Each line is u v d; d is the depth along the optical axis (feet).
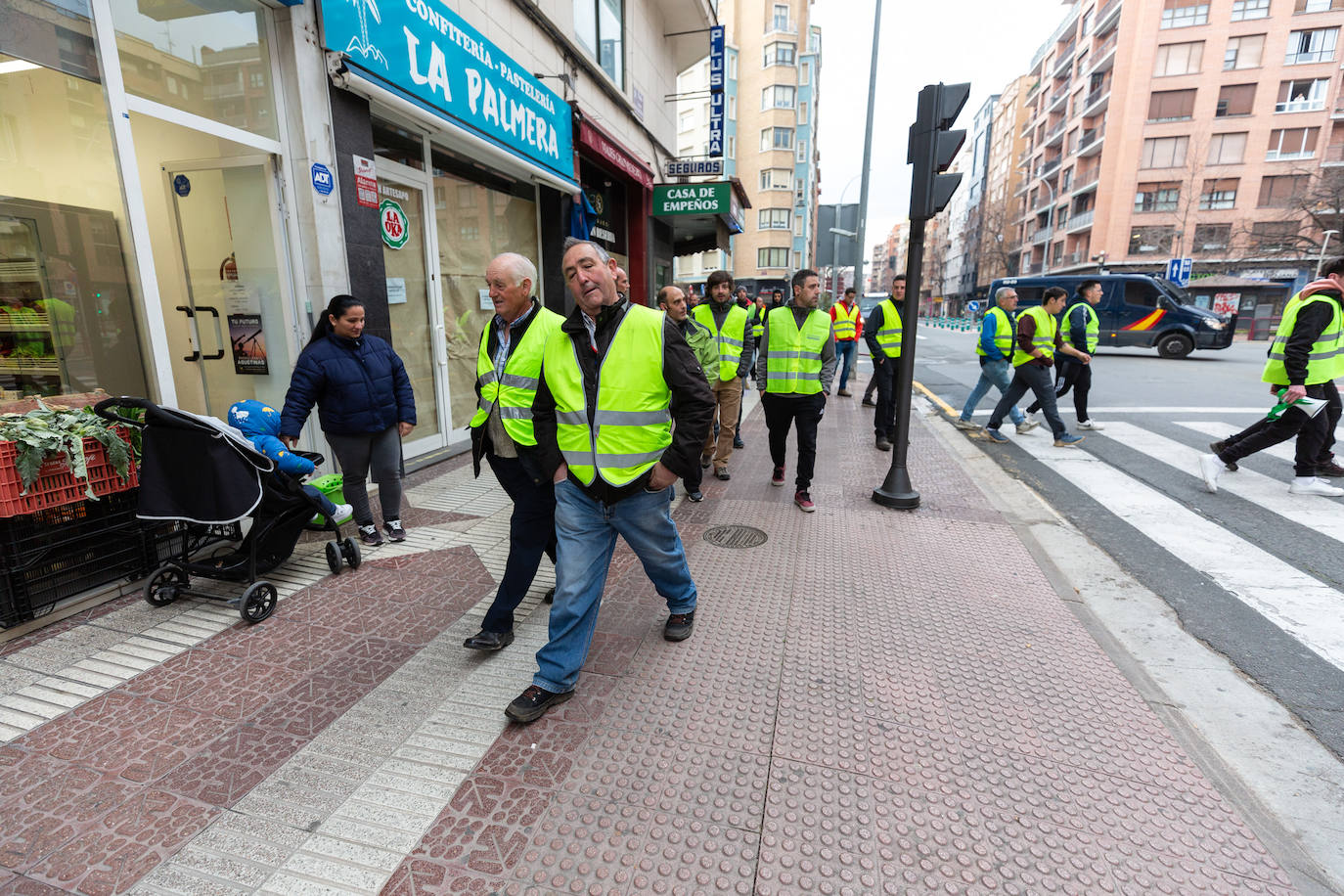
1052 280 64.23
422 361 21.38
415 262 20.80
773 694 8.83
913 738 7.98
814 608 11.34
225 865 6.09
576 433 8.06
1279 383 18.10
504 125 22.24
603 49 33.68
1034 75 213.46
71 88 11.73
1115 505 17.52
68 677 9.05
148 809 6.73
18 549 10.02
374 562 13.12
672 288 17.17
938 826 6.63
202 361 16.85
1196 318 57.26
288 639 10.17
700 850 6.29
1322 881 6.12
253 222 15.71
